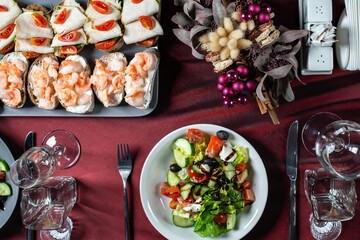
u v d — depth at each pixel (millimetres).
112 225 759
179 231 732
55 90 723
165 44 745
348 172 686
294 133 734
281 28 675
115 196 759
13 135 763
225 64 653
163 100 751
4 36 722
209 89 748
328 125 697
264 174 711
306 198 742
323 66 692
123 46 733
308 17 687
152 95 723
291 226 729
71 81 702
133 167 756
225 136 701
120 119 756
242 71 656
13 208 742
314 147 736
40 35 714
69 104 710
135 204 756
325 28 664
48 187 717
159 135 754
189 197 717
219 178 709
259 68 656
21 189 756
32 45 715
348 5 689
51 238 762
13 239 760
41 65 732
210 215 695
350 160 708
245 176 714
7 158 754
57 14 710
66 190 741
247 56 667
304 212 743
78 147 759
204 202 695
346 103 736
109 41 707
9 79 713
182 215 724
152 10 696
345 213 695
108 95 709
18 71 715
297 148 744
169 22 742
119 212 758
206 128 717
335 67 737
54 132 759
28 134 757
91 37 705
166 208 750
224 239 719
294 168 735
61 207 721
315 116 739
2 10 712
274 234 746
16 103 723
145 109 728
